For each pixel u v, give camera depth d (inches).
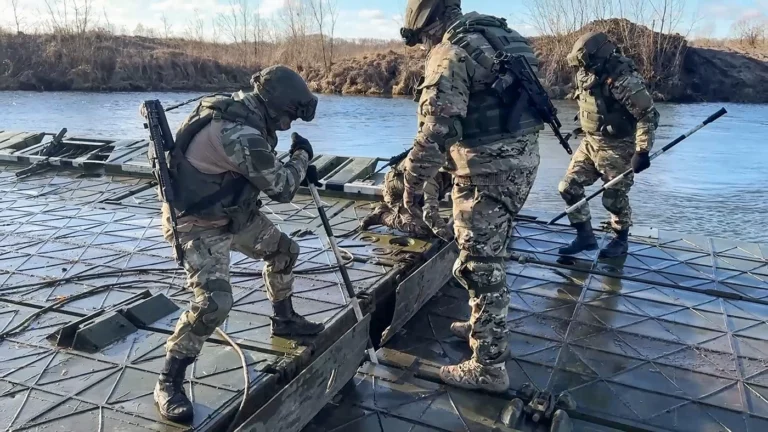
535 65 135.7
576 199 221.6
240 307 158.4
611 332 167.8
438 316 176.1
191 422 112.6
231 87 1262.3
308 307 157.9
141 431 110.5
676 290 194.4
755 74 1085.1
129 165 309.0
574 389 141.9
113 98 1005.8
